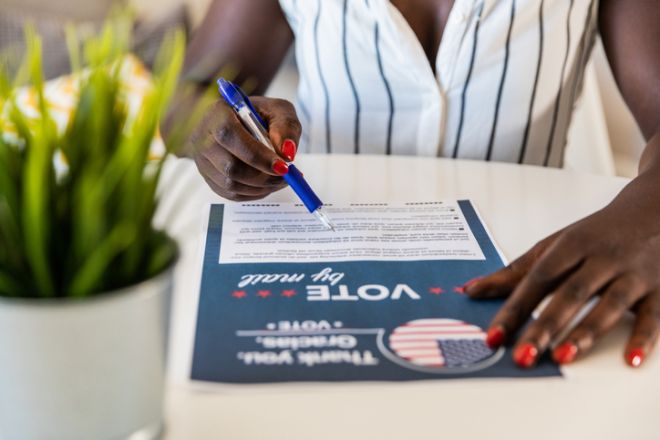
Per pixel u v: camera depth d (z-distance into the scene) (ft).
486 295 1.72
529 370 1.47
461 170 2.55
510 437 1.30
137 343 1.14
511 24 2.72
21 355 1.08
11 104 1.17
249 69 3.11
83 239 1.07
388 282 1.80
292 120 2.27
